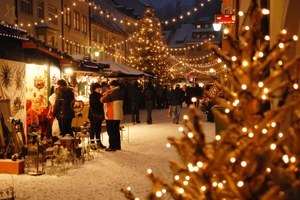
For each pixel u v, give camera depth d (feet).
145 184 28.35
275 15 28.45
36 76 46.80
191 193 10.48
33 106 45.93
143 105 118.01
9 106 37.29
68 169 33.58
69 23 110.22
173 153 40.98
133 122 72.28
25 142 37.42
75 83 62.03
